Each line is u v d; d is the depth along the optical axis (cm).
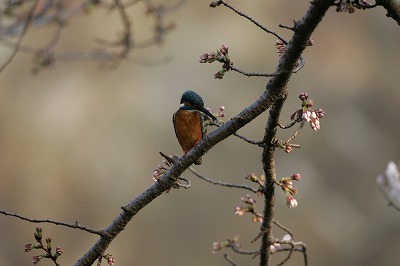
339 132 1914
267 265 468
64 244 1638
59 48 1719
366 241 1809
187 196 1712
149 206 1703
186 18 1916
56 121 1766
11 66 1745
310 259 1742
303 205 1795
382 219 1817
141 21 1816
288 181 420
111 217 1698
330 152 1877
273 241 454
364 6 340
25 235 1628
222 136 396
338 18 2039
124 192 1733
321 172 1853
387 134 1947
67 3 799
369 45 2033
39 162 1706
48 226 1642
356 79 1989
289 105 1891
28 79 1770
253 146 1750
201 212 1702
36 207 1655
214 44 1895
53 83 1802
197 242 1678
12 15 773
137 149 1778
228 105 1827
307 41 346
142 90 1852
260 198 1705
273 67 1889
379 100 1983
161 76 1869
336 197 1845
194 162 407
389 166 539
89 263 415
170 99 1853
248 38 1920
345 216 1806
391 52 2027
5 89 1739
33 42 1708
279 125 388
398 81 2011
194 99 499
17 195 1659
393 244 1792
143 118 1820
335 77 1981
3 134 1700
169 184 413
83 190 1705
